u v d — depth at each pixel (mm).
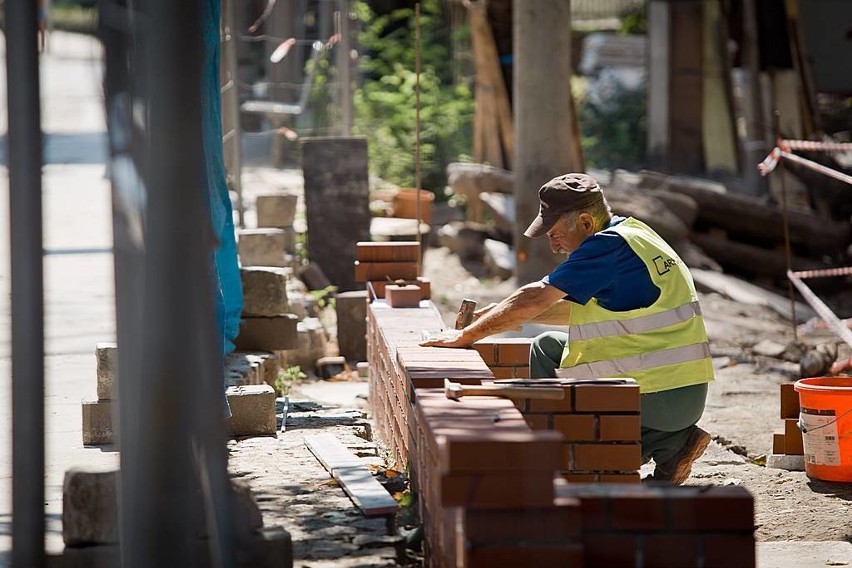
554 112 26406
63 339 20953
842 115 42125
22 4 8578
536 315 11922
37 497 8789
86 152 48688
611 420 10406
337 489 11641
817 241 31609
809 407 14211
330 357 22969
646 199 30484
